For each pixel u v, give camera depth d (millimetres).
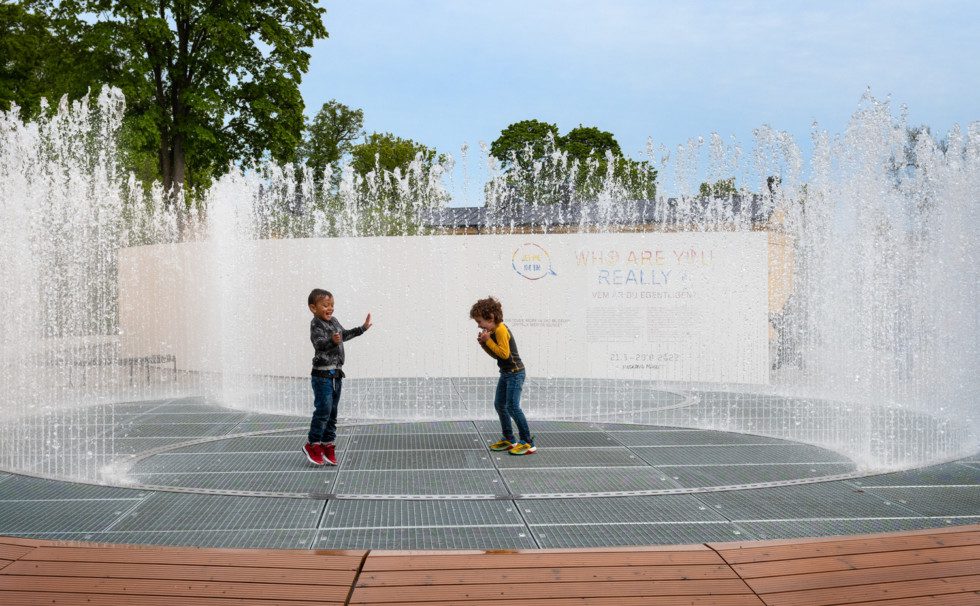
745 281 13359
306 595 3264
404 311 14320
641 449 7297
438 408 10250
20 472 6238
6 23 29531
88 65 26938
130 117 26969
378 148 48594
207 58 28672
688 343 13594
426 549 4258
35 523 4789
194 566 3602
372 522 4793
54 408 10391
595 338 13867
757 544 3914
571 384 13180
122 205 21938
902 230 11742
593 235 13828
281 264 14711
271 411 10062
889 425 8891
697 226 17281
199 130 28000
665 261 13641
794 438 7941
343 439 7754
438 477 6090
